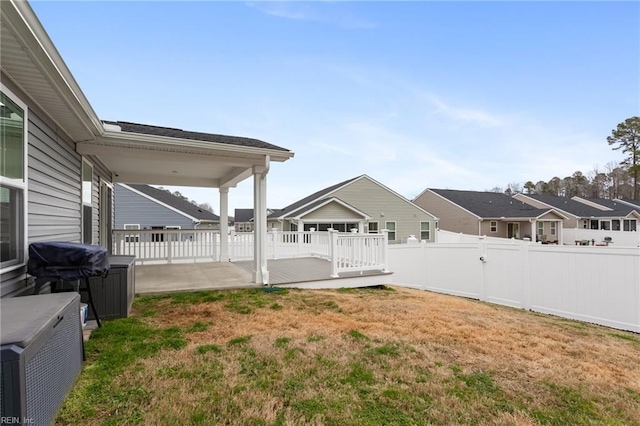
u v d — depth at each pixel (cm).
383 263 745
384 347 343
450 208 2397
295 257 1038
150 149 534
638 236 2189
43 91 311
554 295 583
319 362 302
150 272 739
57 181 403
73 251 313
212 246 950
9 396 145
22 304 219
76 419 204
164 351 312
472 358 326
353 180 1853
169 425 203
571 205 2834
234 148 570
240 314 445
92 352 302
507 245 661
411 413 227
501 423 218
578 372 304
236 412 221
